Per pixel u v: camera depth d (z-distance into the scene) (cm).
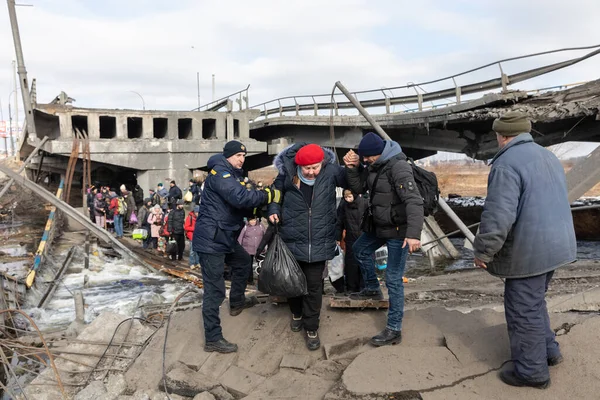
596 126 1381
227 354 446
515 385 323
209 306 441
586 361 333
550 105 1327
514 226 309
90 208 2039
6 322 718
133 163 2172
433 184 393
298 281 410
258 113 2528
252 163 3053
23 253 1545
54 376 446
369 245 461
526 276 308
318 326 439
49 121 2412
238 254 496
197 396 381
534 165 307
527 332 312
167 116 2270
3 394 469
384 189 393
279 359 432
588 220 1680
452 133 1898
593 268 933
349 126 2227
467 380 339
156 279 1208
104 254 1544
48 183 3212
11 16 1897
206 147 2291
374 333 442
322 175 421
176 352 457
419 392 332
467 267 1345
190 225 1248
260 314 505
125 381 429
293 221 420
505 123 319
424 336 417
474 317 435
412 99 1917
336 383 362
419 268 1386
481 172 5972
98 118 2152
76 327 661
